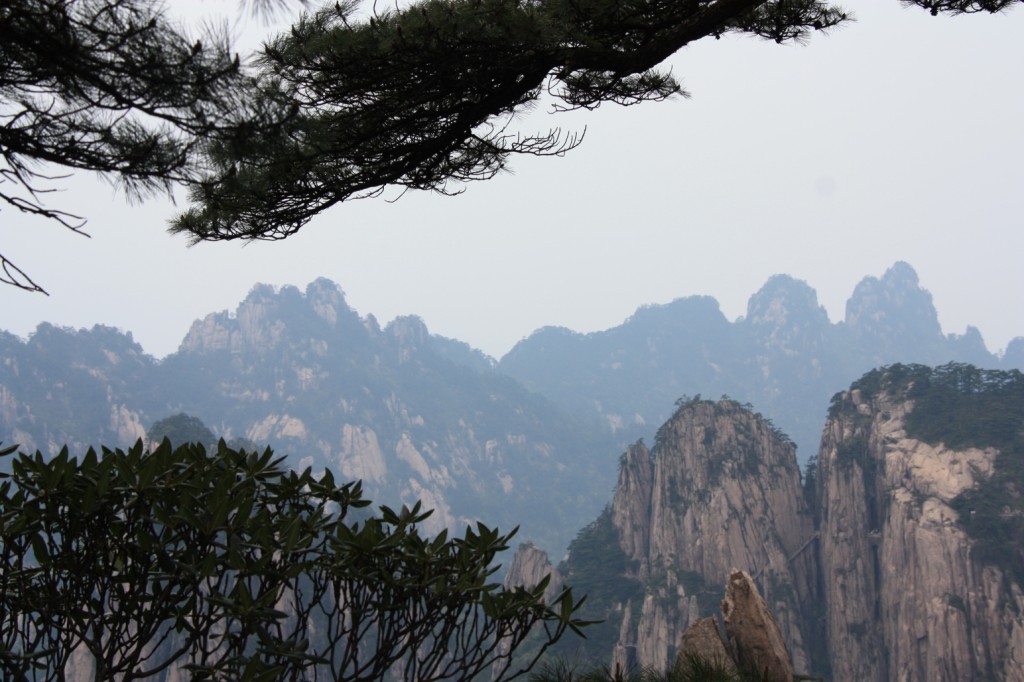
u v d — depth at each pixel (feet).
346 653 15.97
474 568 16.06
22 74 14.92
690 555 555.28
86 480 15.55
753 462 580.71
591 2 26.99
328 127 24.70
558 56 28.04
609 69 29.27
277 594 14.87
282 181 26.55
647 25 28.76
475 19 25.09
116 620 15.15
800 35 35.24
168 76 14.64
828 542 553.64
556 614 15.80
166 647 132.05
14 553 15.39
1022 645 440.86
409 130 28.43
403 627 16.17
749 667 24.13
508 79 28.86
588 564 579.07
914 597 487.61
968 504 493.77
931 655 465.47
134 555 15.43
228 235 28.78
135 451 16.19
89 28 14.33
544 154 32.17
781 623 524.11
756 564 549.13
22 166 15.60
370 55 24.61
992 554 472.03
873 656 498.28
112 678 14.97
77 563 15.31
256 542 15.21
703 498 567.18
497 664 217.15
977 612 460.96
